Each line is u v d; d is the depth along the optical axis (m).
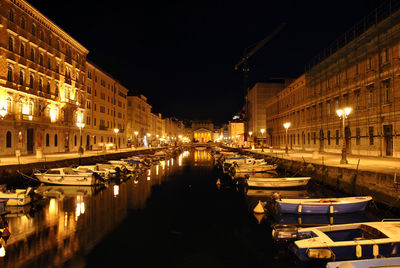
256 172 34.97
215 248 12.19
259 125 89.44
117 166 34.03
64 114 46.62
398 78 25.62
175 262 10.84
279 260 10.99
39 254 11.37
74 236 13.47
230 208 18.83
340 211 15.55
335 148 38.34
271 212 17.19
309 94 47.97
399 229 10.66
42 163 27.02
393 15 25.78
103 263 10.69
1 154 31.64
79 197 22.06
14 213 17.28
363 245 9.87
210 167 46.00
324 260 9.77
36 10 37.56
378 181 16.17
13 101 33.69
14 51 33.78
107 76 66.38
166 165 49.38
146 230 14.44
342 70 36.19
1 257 11.05
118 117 75.88
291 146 58.56
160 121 142.12
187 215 17.20
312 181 24.86
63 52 45.66
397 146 25.75
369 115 30.05
